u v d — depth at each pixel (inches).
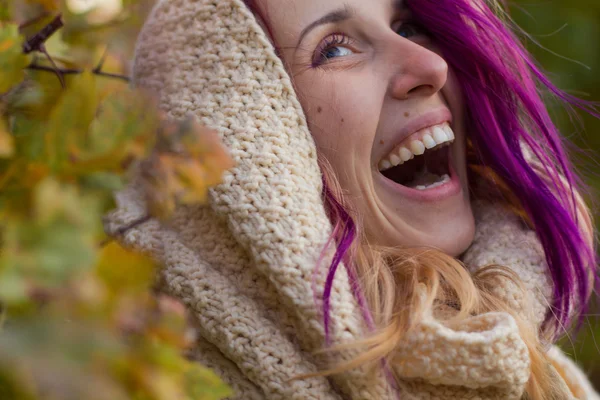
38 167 19.0
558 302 45.8
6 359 14.2
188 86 39.2
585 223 51.8
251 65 38.6
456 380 35.3
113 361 16.6
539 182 47.3
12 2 24.5
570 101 56.1
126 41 35.4
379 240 43.0
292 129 38.4
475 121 48.5
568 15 88.5
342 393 36.7
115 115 19.7
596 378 83.8
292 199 36.6
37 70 24.9
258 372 35.7
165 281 37.6
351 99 41.4
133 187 40.1
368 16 42.6
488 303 42.1
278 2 41.5
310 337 35.7
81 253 16.5
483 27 48.4
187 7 39.8
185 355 34.6
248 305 36.9
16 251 16.2
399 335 36.1
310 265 35.3
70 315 16.4
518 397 36.7
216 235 38.2
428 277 40.5
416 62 42.4
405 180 49.5
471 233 45.3
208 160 22.5
